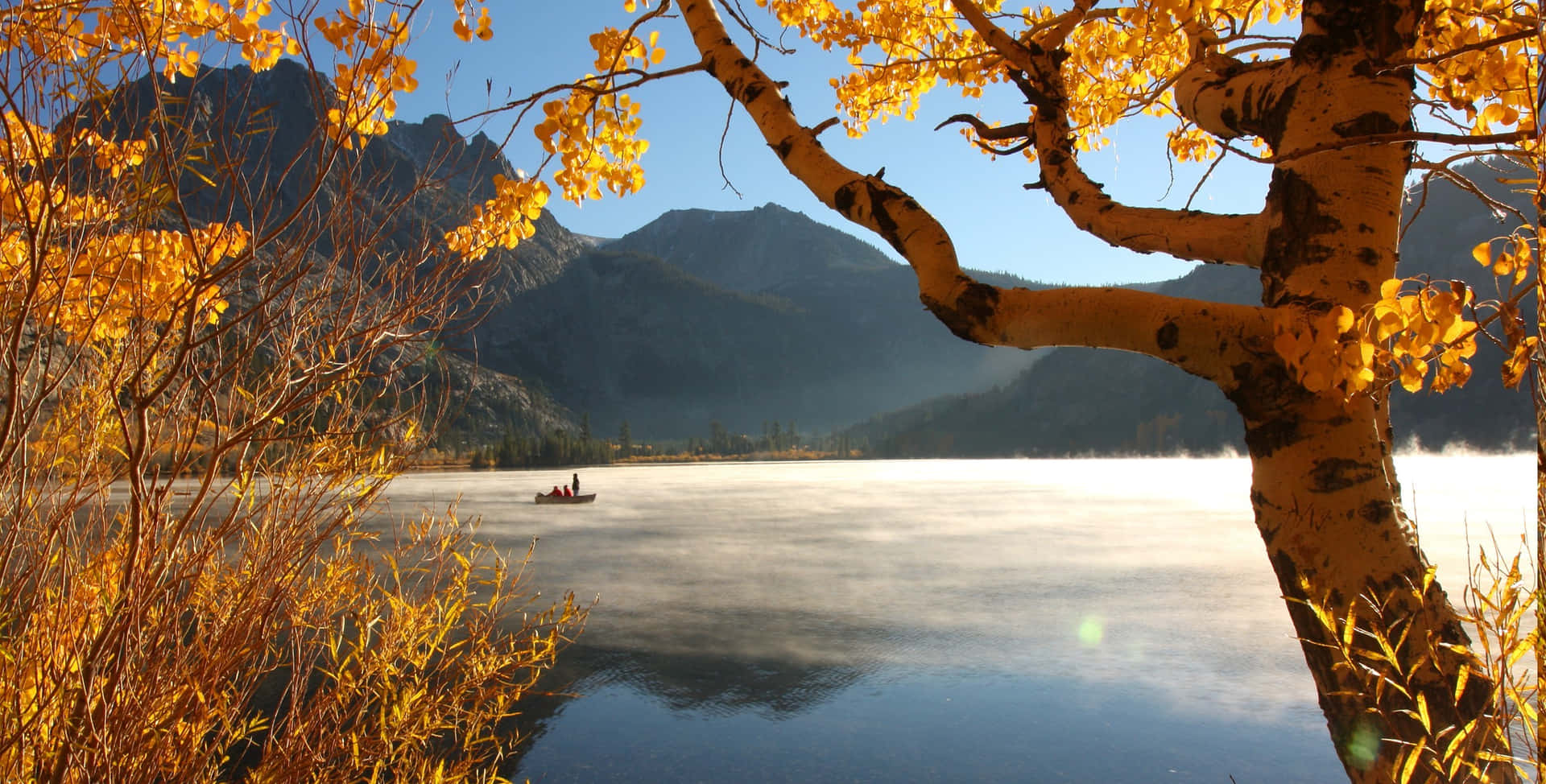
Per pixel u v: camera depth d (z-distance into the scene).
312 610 2.53
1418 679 1.60
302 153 1.97
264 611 2.19
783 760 11.21
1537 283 1.07
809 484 89.38
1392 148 1.81
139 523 1.77
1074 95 3.52
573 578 24.75
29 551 1.90
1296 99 1.88
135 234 1.80
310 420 2.15
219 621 2.16
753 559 29.28
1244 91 2.09
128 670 1.85
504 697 2.87
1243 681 14.52
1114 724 12.62
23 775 1.76
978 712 13.22
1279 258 1.85
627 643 17.05
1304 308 1.72
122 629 1.81
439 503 46.19
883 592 22.88
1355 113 1.78
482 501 57.81
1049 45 2.39
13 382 1.69
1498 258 1.60
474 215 2.46
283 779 2.29
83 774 1.79
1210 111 2.22
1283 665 15.41
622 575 25.52
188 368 1.92
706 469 146.25
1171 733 12.22
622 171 2.78
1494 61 2.32
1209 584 23.58
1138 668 15.41
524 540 34.16
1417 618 1.61
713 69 2.38
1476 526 31.38
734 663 15.74
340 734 2.48
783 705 13.44
